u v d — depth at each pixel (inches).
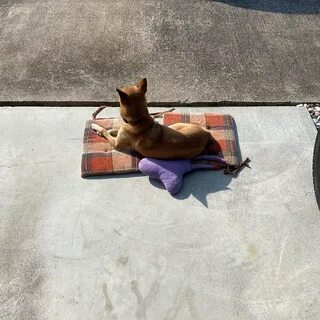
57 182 66.3
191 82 81.6
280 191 64.7
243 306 53.2
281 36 91.9
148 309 53.0
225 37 91.4
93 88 80.1
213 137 70.7
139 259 57.4
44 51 87.7
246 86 81.0
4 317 52.7
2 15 96.4
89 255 57.9
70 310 53.1
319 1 101.3
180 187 64.2
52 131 73.5
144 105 61.7
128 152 68.6
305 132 73.0
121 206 63.1
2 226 61.2
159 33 92.0
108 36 91.2
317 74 83.7
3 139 72.4
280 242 59.1
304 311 52.8
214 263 56.9
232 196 64.1
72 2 100.3
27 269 56.9
